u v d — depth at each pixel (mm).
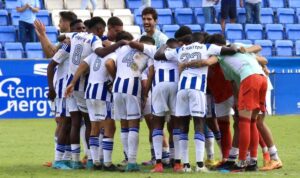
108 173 28766
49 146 39281
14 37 60500
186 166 29109
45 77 53312
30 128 47812
